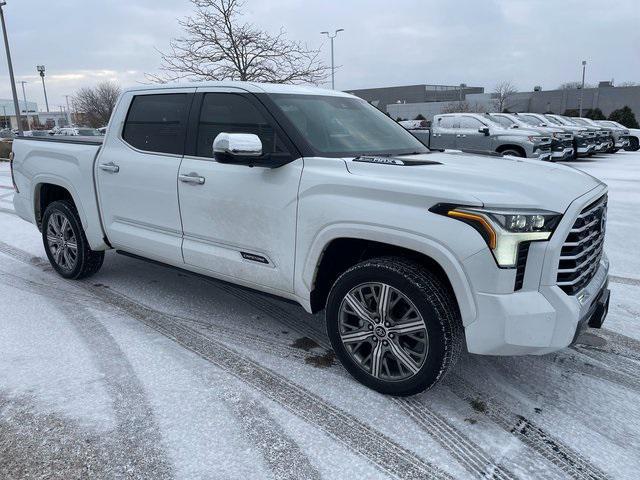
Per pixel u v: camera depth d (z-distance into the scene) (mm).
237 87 3918
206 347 3902
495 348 2818
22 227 7926
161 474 2564
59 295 4957
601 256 3611
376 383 3252
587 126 24781
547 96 66500
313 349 3893
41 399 3178
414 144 4258
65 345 3900
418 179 3035
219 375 3492
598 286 3244
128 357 3725
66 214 5113
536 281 2783
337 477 2559
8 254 6383
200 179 3912
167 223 4246
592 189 3287
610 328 4289
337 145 3693
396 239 2982
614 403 3223
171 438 2830
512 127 17078
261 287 3781
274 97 3799
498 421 3021
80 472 2572
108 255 6301
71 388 3305
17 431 2873
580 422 3025
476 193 2820
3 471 2574
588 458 2717
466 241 2766
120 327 4234
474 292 2795
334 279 3586
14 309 4594
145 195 4340
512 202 2777
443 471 2607
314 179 3328
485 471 2611
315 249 3336
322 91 4344
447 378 3479
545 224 2770
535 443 2832
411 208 2949
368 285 3172
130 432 2875
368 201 3098
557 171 3508
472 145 16344
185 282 5355
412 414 3076
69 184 4969
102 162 4660
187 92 4195
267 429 2918
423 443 2818
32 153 5406
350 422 2994
